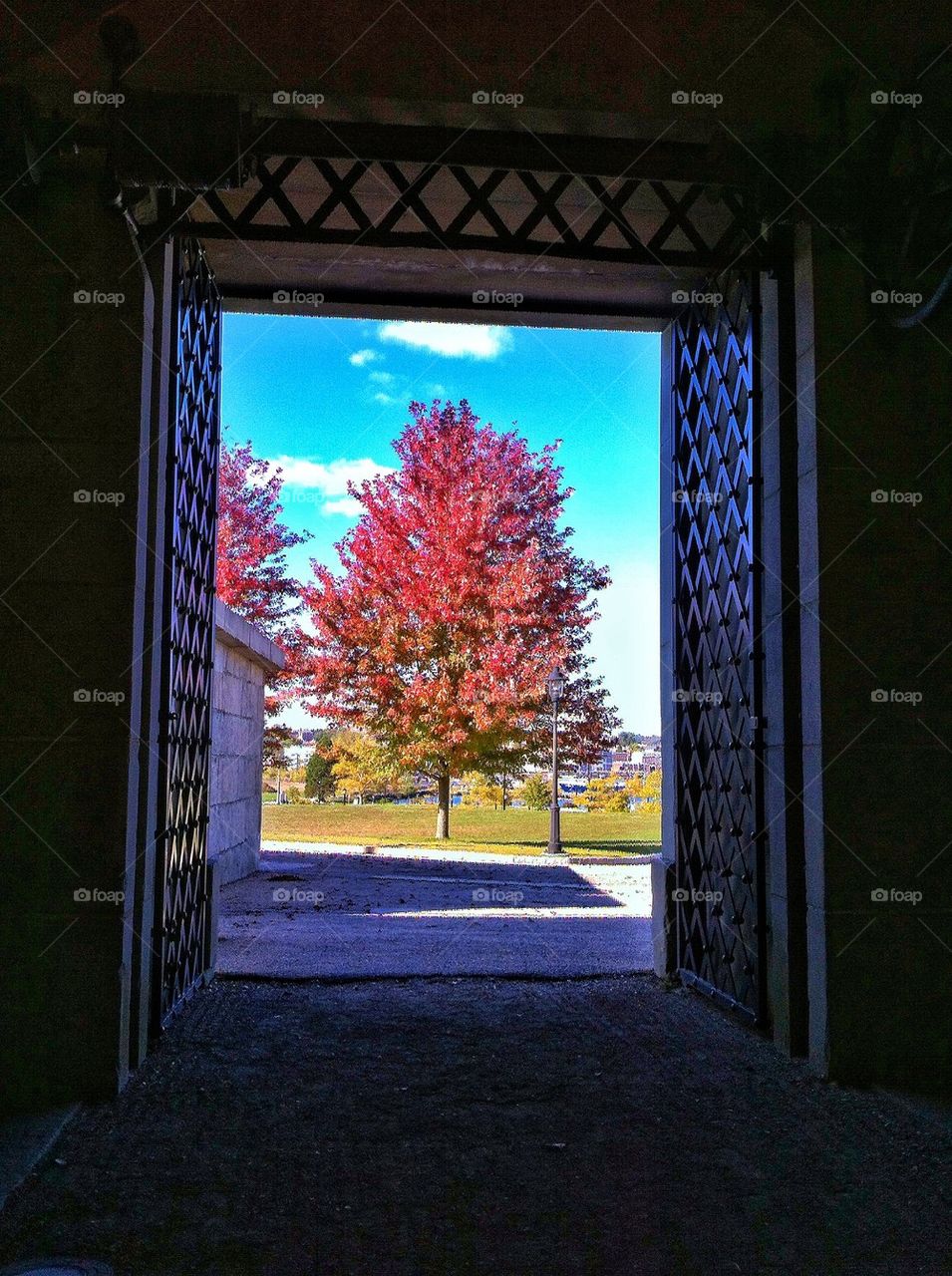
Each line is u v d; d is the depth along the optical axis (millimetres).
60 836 5445
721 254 6504
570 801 36812
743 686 6914
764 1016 6527
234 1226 3902
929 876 5848
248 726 16625
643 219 7301
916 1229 3939
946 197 5742
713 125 6152
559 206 7176
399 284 7910
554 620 20688
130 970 5633
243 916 12023
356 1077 5715
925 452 6004
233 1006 7180
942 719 5906
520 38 6082
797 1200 4199
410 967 8688
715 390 7559
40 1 5684
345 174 6762
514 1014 7125
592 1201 4180
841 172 6008
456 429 21000
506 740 21047
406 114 6102
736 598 7027
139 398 5617
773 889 6422
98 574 5543
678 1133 4934
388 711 20781
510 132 6117
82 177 5668
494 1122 5051
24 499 5547
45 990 5367
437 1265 3643
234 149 5535
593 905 14023
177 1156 4566
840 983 5758
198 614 7543
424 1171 4453
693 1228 3953
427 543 20594
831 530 5926
